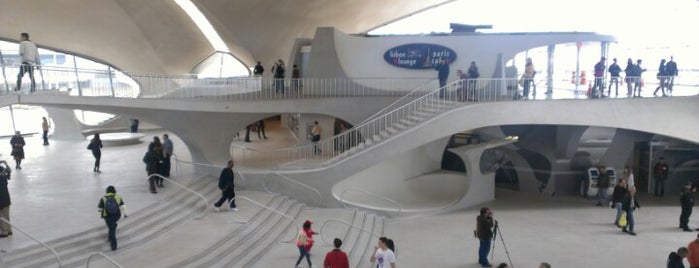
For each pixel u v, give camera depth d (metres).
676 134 16.12
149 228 11.34
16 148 16.45
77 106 15.20
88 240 10.08
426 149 19.41
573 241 13.37
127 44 24.45
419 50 20.12
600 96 16.55
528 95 16.56
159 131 28.23
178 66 27.38
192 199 13.62
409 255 12.39
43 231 10.10
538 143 18.73
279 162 18.09
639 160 19.77
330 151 19.69
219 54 28.97
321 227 12.52
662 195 18.47
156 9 22.03
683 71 19.08
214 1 20.44
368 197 18.56
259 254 11.12
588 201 17.91
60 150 21.09
